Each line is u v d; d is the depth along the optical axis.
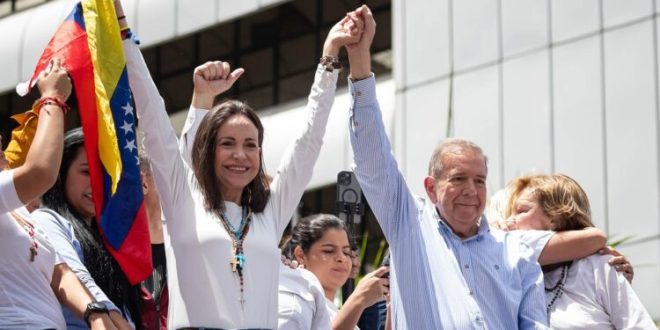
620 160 24.84
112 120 8.37
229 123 8.53
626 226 24.56
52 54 8.53
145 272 8.45
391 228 9.09
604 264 9.52
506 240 9.34
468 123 26.89
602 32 25.61
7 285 7.95
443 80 27.47
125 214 8.42
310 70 30.23
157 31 31.17
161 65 32.06
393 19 28.61
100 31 8.53
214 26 30.59
